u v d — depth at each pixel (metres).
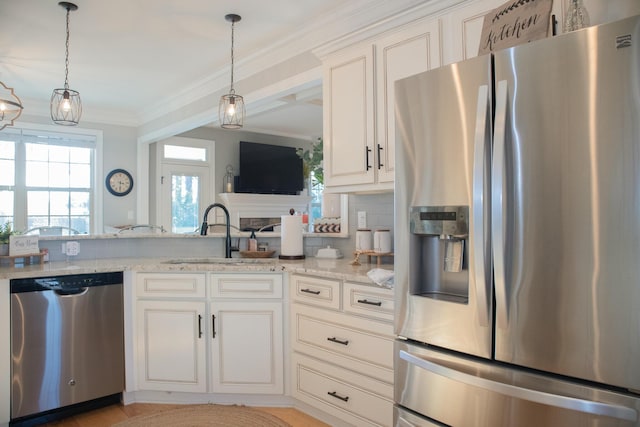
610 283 1.18
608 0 1.52
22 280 2.34
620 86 1.17
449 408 1.52
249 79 3.92
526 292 1.32
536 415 1.30
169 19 3.08
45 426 2.39
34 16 3.03
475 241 1.42
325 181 2.74
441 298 1.61
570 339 1.25
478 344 1.44
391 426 2.02
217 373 2.63
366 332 2.13
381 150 2.40
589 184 1.22
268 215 7.25
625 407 1.15
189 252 3.32
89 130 5.83
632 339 1.15
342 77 2.64
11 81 4.57
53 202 5.67
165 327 2.67
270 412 2.55
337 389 2.29
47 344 2.42
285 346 2.59
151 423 2.40
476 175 1.41
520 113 1.35
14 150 5.38
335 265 2.64
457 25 2.11
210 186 6.87
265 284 2.59
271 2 2.82
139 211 6.14
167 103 5.33
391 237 2.81
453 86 1.54
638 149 1.14
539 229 1.30
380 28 2.41
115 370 2.63
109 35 3.37
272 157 7.29
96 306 2.57
